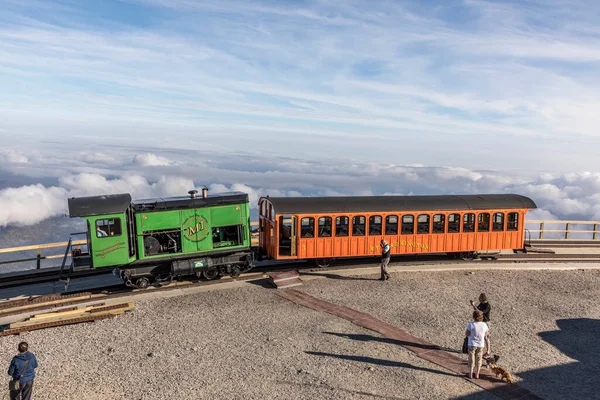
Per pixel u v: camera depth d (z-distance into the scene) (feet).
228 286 58.59
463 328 45.60
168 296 54.85
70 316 47.26
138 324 46.26
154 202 58.49
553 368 37.47
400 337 42.96
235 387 33.65
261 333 43.78
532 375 36.09
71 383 34.63
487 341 35.81
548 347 41.70
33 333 44.27
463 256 72.59
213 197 61.11
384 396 32.35
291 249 63.87
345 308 50.88
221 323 46.39
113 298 54.13
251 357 38.63
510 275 65.41
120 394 32.91
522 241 72.38
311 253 64.64
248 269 63.26
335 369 36.40
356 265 68.90
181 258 58.59
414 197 70.49
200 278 61.62
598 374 36.58
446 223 68.69
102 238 53.83
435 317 48.52
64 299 52.80
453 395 32.65
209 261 59.41
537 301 54.65
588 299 55.83
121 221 54.54
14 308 50.39
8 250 63.26
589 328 46.62
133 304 50.65
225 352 39.65
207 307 51.06
